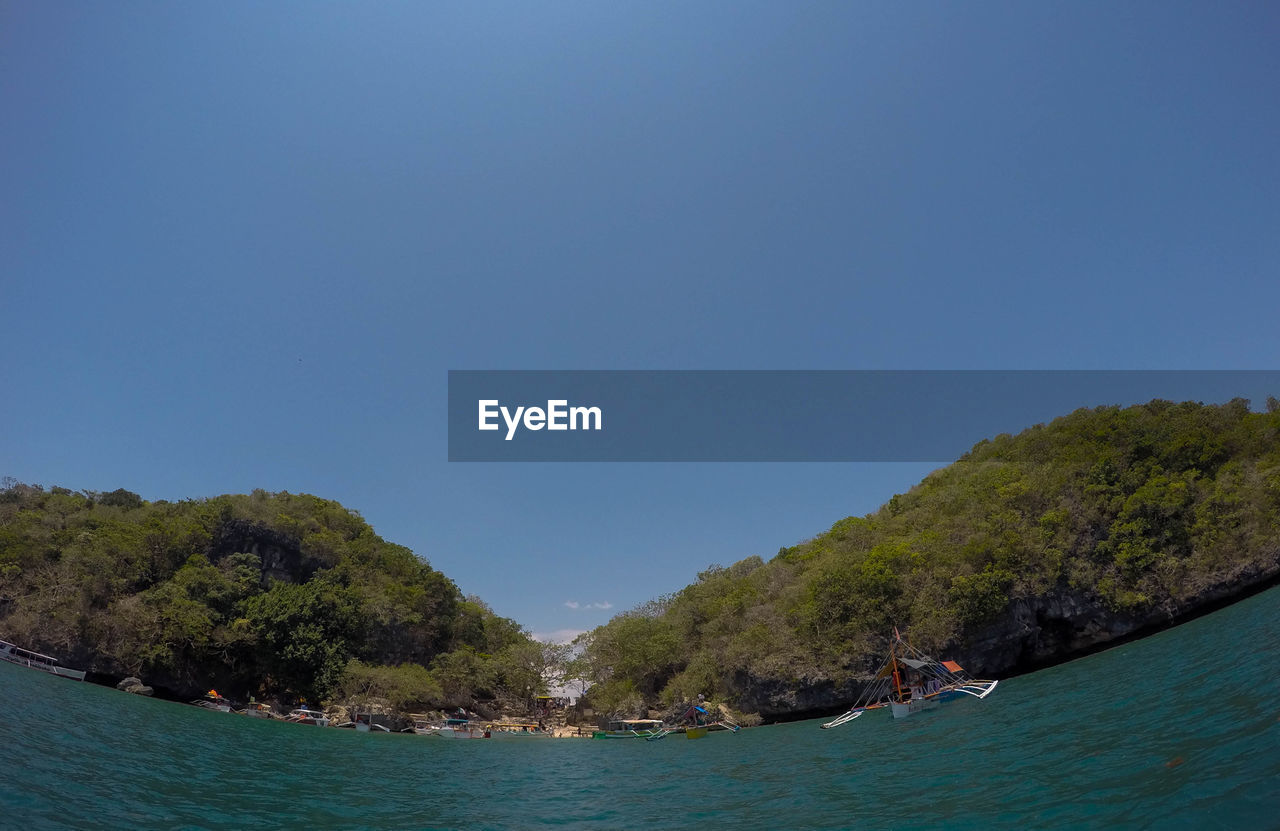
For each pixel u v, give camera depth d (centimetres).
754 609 8581
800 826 2311
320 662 8419
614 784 3906
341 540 11425
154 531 8244
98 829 2097
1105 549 7006
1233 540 6538
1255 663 3550
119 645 7050
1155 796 1856
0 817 2078
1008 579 6806
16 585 7094
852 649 7156
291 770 3888
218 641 7738
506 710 10812
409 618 10338
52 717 4191
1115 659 5738
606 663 10431
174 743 4181
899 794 2584
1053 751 2786
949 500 8569
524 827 2680
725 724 7625
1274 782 1731
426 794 3488
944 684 6197
